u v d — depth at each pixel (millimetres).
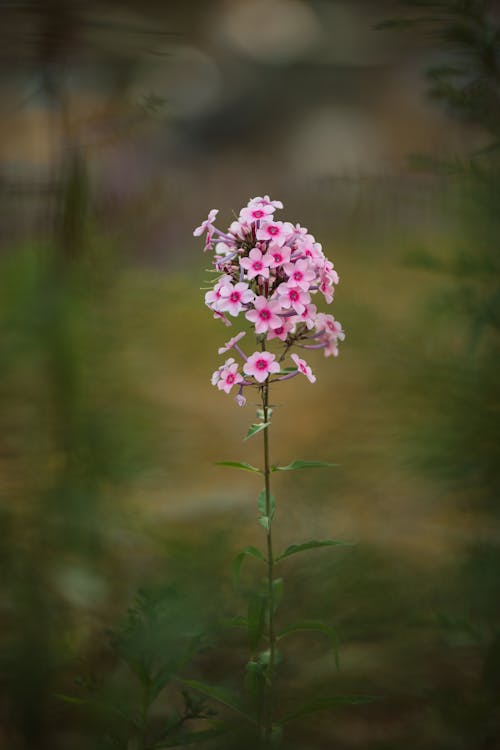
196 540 1382
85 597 1346
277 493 1777
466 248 1368
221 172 6004
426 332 1396
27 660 1309
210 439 2234
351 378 2277
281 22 6676
